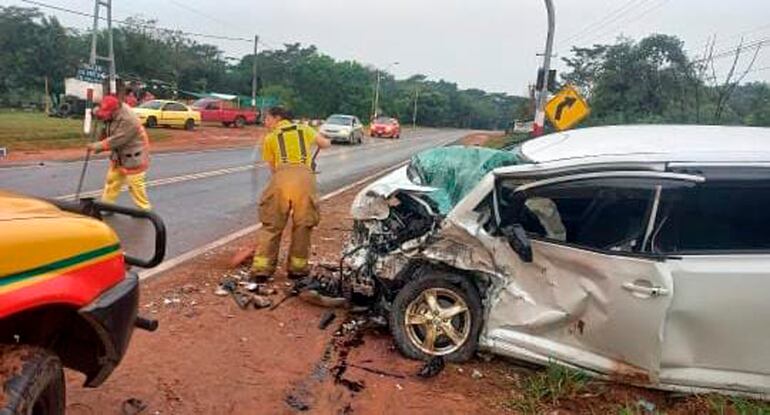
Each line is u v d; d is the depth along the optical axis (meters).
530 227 4.79
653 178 4.28
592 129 5.71
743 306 4.26
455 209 4.89
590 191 4.58
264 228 6.70
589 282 4.50
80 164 16.70
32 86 57.03
